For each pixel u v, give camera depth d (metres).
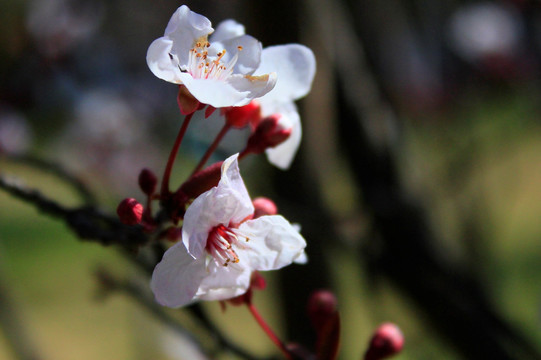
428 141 0.63
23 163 0.33
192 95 0.25
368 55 0.39
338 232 0.36
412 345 0.37
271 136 0.27
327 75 0.37
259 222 0.26
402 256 0.36
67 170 0.33
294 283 0.38
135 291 0.32
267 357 0.30
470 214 0.42
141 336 0.39
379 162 0.36
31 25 0.55
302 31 0.36
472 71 0.60
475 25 0.59
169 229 0.27
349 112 0.36
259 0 0.36
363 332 0.57
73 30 0.58
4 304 0.36
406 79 0.63
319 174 0.38
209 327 0.30
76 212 0.29
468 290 0.36
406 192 0.37
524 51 0.58
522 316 0.60
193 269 0.25
